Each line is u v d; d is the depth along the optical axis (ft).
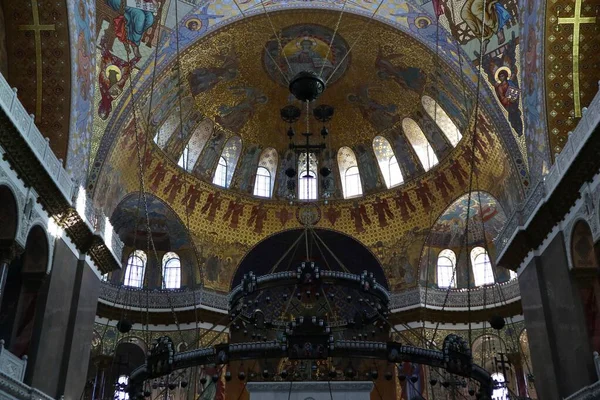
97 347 90.89
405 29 82.33
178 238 101.04
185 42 81.92
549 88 67.10
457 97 84.74
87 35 71.67
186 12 79.77
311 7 81.87
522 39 71.67
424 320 95.81
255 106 100.22
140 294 97.25
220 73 91.66
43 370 61.26
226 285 100.94
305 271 52.75
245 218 103.71
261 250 107.55
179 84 82.99
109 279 98.17
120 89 78.18
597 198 55.06
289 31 86.53
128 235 100.89
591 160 54.90
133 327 94.99
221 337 96.68
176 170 95.91
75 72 69.87
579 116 66.33
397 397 92.79
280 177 105.60
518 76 73.15
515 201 76.54
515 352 90.53
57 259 65.26
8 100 53.11
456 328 96.22
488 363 94.27
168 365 46.16
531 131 71.00
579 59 66.03
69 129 69.46
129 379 47.98
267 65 93.20
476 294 97.40
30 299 61.57
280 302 80.23
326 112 61.93
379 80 94.38
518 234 69.87
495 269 98.53
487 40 76.28
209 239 101.14
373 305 58.70
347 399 61.72
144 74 80.02
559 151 66.33
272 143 104.99
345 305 76.13
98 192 76.02
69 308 68.13
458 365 46.16
